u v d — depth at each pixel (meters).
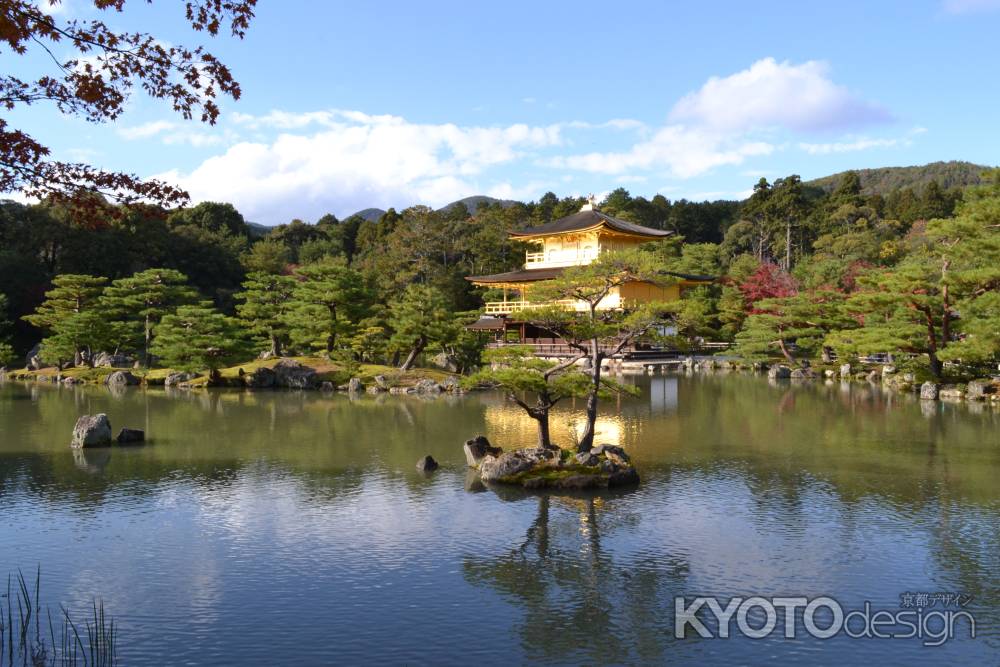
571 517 22.17
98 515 22.47
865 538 20.05
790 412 44.06
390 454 31.81
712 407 46.66
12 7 9.20
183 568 18.09
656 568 18.05
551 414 44.09
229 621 15.14
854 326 68.12
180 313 62.09
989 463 29.27
